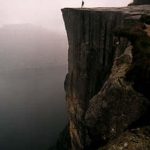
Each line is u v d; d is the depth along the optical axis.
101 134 14.49
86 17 32.62
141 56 13.59
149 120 11.93
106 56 30.20
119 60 16.62
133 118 12.60
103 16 30.12
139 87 12.86
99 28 30.89
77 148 34.75
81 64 34.47
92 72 32.44
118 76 14.29
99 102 15.20
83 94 34.44
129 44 18.91
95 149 15.12
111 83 14.46
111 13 29.20
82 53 33.88
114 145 11.04
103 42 30.48
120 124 13.14
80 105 35.53
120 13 28.03
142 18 21.27
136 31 15.90
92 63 32.50
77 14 34.12
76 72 36.59
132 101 12.86
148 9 29.83
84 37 33.50
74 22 35.50
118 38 22.94
